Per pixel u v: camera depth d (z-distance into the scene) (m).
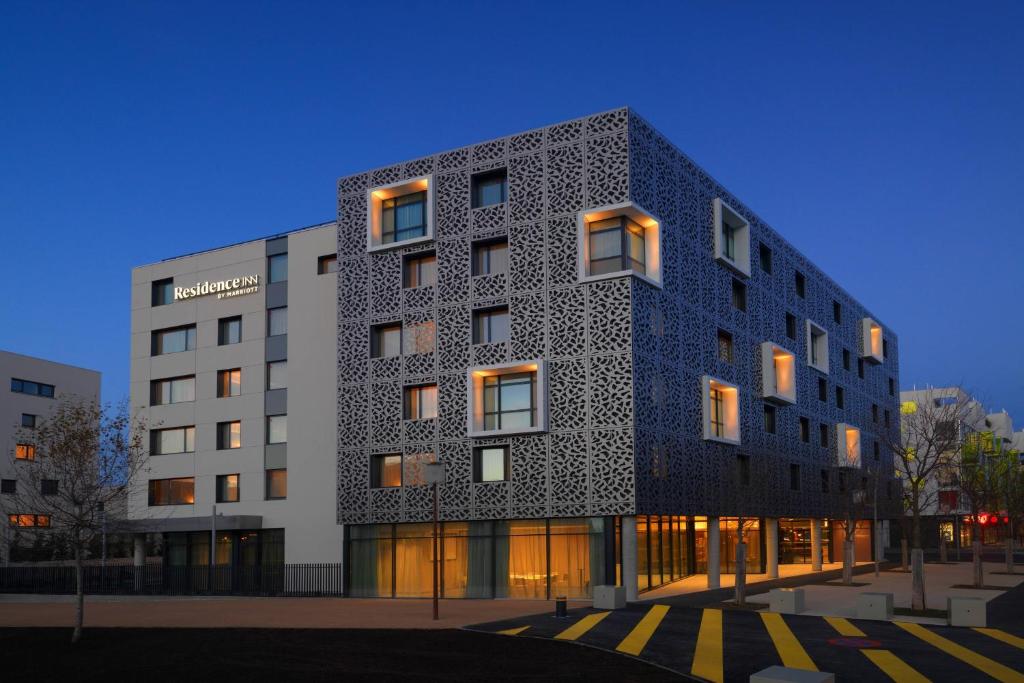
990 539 99.19
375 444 38.09
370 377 38.56
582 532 33.78
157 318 48.28
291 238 45.03
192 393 47.00
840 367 58.03
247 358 45.38
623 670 17.36
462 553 36.00
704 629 23.17
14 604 38.12
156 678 17.61
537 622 24.67
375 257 39.16
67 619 28.88
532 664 18.00
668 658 18.81
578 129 35.19
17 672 19.03
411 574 37.22
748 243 43.81
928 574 46.81
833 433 55.22
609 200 34.16
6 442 68.12
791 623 24.45
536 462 34.34
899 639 21.55
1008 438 116.81
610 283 33.81
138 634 24.27
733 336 42.16
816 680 12.67
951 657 18.98
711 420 38.66
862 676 16.89
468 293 36.62
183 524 42.88
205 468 45.69
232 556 44.25
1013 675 16.98
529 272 35.38
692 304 38.38
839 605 29.45
